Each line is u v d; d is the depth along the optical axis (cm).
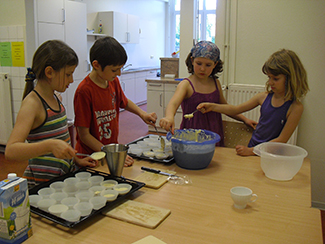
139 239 82
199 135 156
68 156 98
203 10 884
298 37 258
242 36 279
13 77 371
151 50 867
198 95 184
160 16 938
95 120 154
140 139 175
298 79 155
